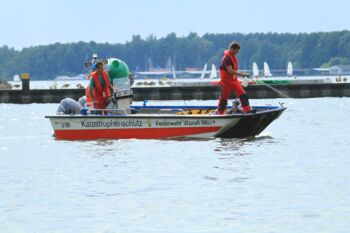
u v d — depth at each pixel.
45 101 146.50
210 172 38.84
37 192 34.47
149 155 46.09
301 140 53.97
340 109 97.62
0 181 37.56
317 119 77.19
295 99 140.50
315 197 32.09
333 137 56.16
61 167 41.84
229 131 54.66
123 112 57.72
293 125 68.81
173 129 54.88
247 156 44.91
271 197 32.28
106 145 51.97
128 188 34.94
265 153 46.25
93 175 38.75
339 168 39.53
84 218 29.39
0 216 29.95
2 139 59.09
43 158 46.19
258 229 27.36
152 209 30.59
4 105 136.75
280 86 147.75
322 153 46.03
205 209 30.44
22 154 48.59
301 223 28.00
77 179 37.66
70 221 28.97
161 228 27.73
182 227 27.84
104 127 55.97
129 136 55.69
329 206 30.39
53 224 28.58
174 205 31.22
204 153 46.53
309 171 38.69
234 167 40.38
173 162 42.78
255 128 55.25
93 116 55.97
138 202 31.89
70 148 51.00
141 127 55.31
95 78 57.78
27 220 29.27
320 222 28.06
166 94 147.25
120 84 59.97
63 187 35.56
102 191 34.38
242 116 53.72
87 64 60.47
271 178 36.72
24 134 63.72
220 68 55.28
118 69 59.94
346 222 27.98
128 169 40.44
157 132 55.12
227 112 56.38
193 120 54.53
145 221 28.75
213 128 54.47
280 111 55.16
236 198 32.25
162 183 36.00
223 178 36.97
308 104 115.38
